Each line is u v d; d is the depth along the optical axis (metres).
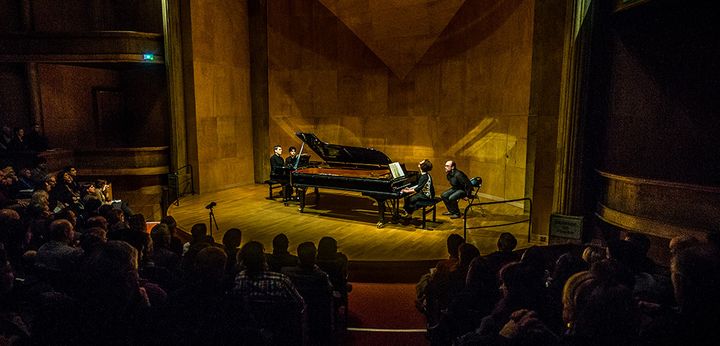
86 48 10.31
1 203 5.52
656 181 5.58
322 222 8.27
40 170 8.70
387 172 8.73
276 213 9.02
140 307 2.57
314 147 9.09
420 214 8.90
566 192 6.73
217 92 11.43
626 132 6.48
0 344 2.60
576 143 6.59
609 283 1.95
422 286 4.20
